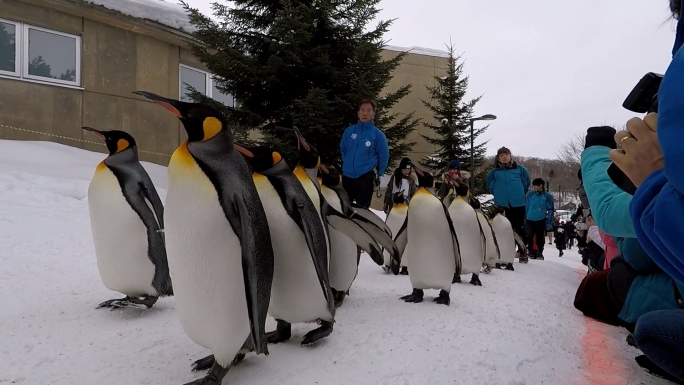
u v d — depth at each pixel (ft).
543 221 31.50
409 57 73.41
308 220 8.42
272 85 30.86
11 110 31.89
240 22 32.17
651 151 4.75
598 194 6.66
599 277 12.50
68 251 15.39
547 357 9.44
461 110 69.15
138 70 37.52
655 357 7.87
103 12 34.40
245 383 7.31
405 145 34.86
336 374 7.72
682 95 3.86
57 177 26.35
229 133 7.45
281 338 9.29
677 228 4.11
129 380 7.17
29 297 10.98
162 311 10.80
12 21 31.86
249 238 6.99
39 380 6.97
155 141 38.65
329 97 31.53
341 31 31.89
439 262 12.75
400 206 19.38
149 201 10.39
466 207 17.17
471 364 8.43
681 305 9.26
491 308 12.81
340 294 12.48
